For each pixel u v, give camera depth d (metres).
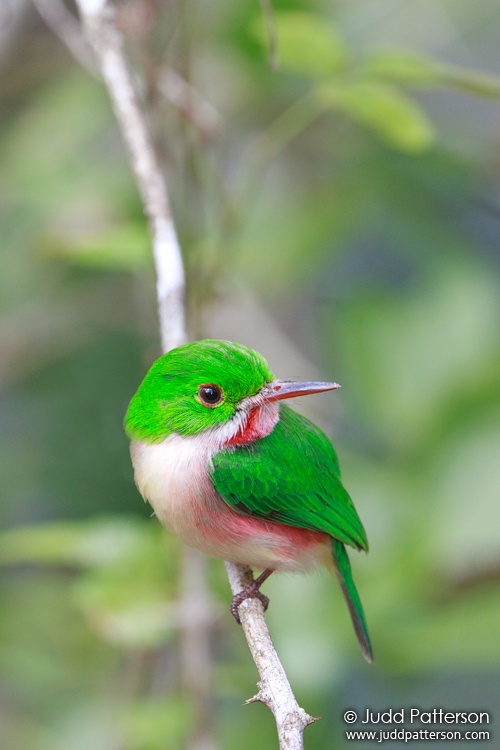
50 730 10.09
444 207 12.05
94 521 9.79
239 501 7.79
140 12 9.60
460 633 9.17
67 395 11.77
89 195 11.44
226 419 7.71
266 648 6.96
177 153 10.24
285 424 8.19
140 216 11.44
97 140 11.91
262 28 8.80
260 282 11.30
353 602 8.41
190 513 7.65
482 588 9.62
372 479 10.53
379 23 12.14
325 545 8.39
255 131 11.99
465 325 11.18
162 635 8.73
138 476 7.79
